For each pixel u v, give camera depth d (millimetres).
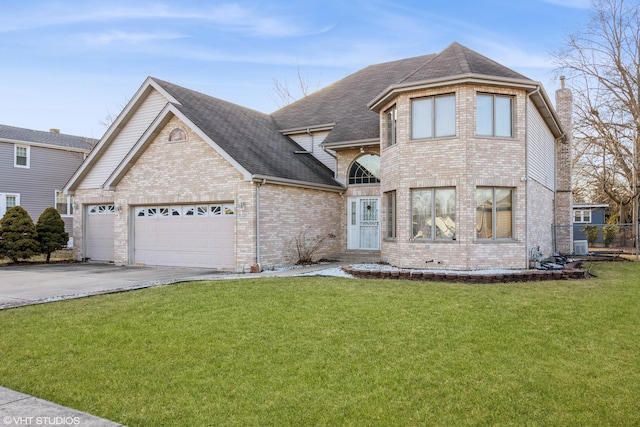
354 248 19891
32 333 7672
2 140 28266
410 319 8094
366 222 19719
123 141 20469
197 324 8000
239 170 15508
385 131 16547
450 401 4883
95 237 21312
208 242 16859
